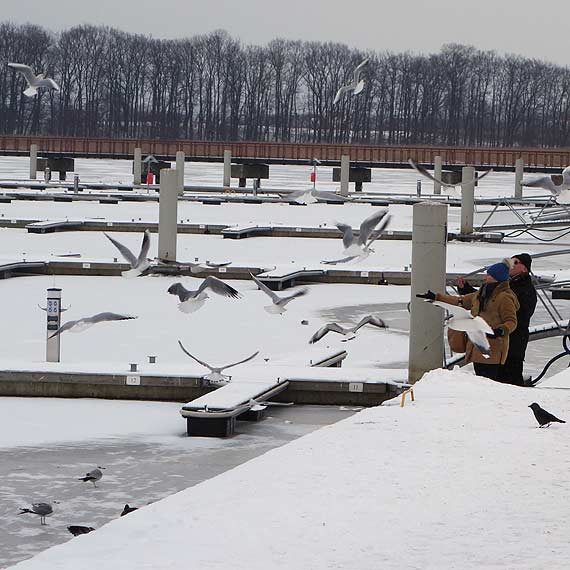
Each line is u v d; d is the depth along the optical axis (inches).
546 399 866.1
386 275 1886.1
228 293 703.7
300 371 1054.4
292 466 671.1
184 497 606.9
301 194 953.5
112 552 520.4
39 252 2181.3
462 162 5590.6
